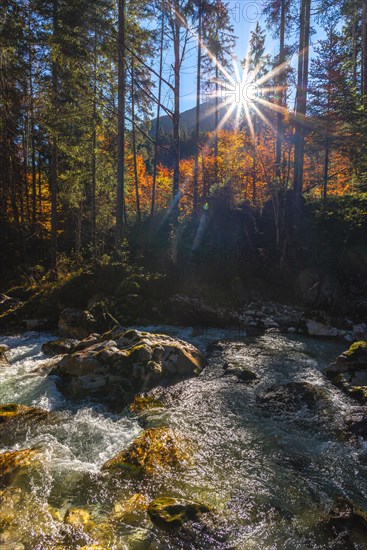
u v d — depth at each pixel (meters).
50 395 7.15
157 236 23.31
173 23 16.23
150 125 23.86
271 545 3.44
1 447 5.24
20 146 25.33
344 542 3.46
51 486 4.28
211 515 3.81
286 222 18.52
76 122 18.17
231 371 8.39
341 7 17.06
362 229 17.48
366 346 8.15
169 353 8.28
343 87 16.56
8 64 16.92
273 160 24.83
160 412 6.41
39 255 24.02
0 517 3.70
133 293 14.98
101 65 18.17
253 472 4.67
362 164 15.48
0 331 13.34
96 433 5.69
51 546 3.32
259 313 14.50
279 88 19.38
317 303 15.00
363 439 5.43
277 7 18.48
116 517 3.76
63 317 12.84
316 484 4.46
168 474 4.56
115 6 16.34
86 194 23.81
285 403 6.65
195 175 23.61
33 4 14.76
